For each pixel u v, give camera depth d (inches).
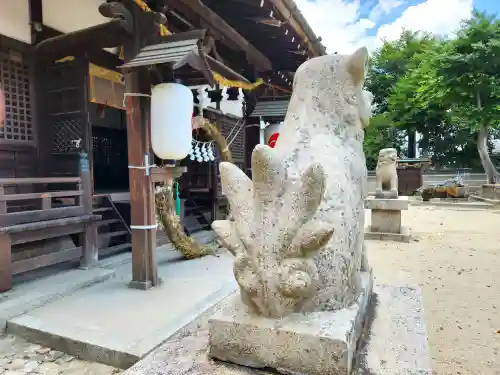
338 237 66.7
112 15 139.9
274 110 269.3
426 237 298.8
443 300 158.7
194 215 276.7
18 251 163.9
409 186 681.0
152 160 154.8
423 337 72.5
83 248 168.9
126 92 148.8
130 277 162.4
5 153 172.7
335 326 59.4
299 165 70.4
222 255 202.1
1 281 136.6
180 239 187.0
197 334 76.0
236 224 65.4
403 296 96.9
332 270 64.5
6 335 115.7
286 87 318.7
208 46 179.5
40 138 185.8
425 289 173.3
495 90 508.4
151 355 67.8
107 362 100.0
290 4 193.6
